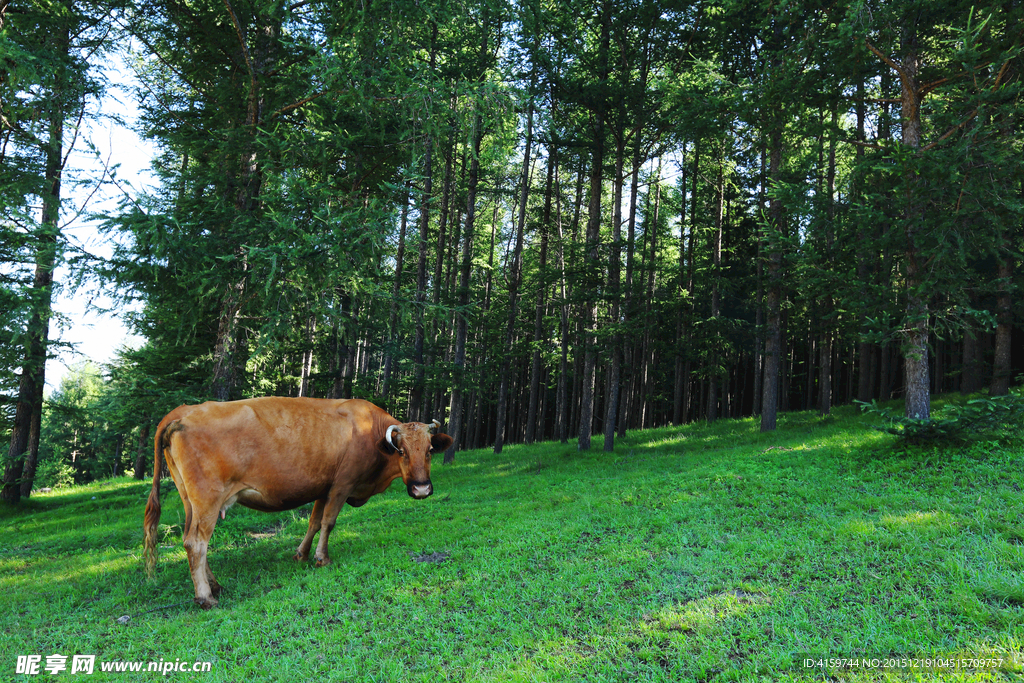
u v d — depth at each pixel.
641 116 18.11
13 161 10.74
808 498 8.12
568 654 4.06
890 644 3.81
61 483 42.00
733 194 26.44
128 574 6.79
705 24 17.50
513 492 11.55
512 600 5.16
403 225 16.88
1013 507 6.39
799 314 26.30
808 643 3.92
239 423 5.91
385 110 10.11
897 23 11.03
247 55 10.43
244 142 10.08
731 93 13.66
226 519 9.77
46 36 9.55
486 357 24.50
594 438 24.58
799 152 21.31
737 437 18.09
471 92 9.76
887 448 10.21
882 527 6.35
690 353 25.95
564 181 29.80
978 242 10.02
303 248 8.09
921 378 10.75
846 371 36.12
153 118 11.38
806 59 12.40
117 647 4.75
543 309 29.55
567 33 17.41
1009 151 9.12
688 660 3.86
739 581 5.14
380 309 9.84
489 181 24.34
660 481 10.63
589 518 8.13
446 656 4.24
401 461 6.70
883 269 12.86
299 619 5.09
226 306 10.03
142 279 8.60
